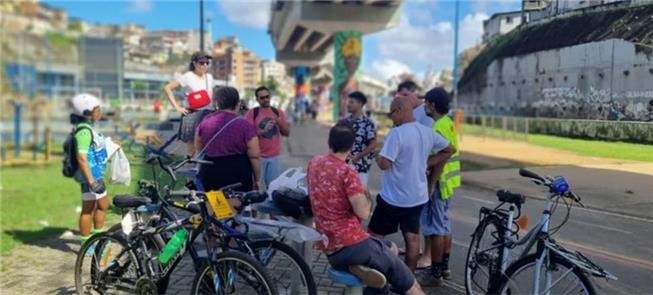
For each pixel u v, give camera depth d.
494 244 3.92
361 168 5.63
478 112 18.77
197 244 3.76
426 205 4.57
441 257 4.59
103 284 4.07
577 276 3.28
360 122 5.65
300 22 32.12
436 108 4.64
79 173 5.19
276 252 3.54
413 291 3.54
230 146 4.49
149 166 4.87
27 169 11.12
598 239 4.64
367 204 3.33
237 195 3.79
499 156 10.52
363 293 3.50
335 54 33.81
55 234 6.39
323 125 31.53
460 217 6.80
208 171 4.51
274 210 3.90
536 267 3.44
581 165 4.92
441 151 4.34
